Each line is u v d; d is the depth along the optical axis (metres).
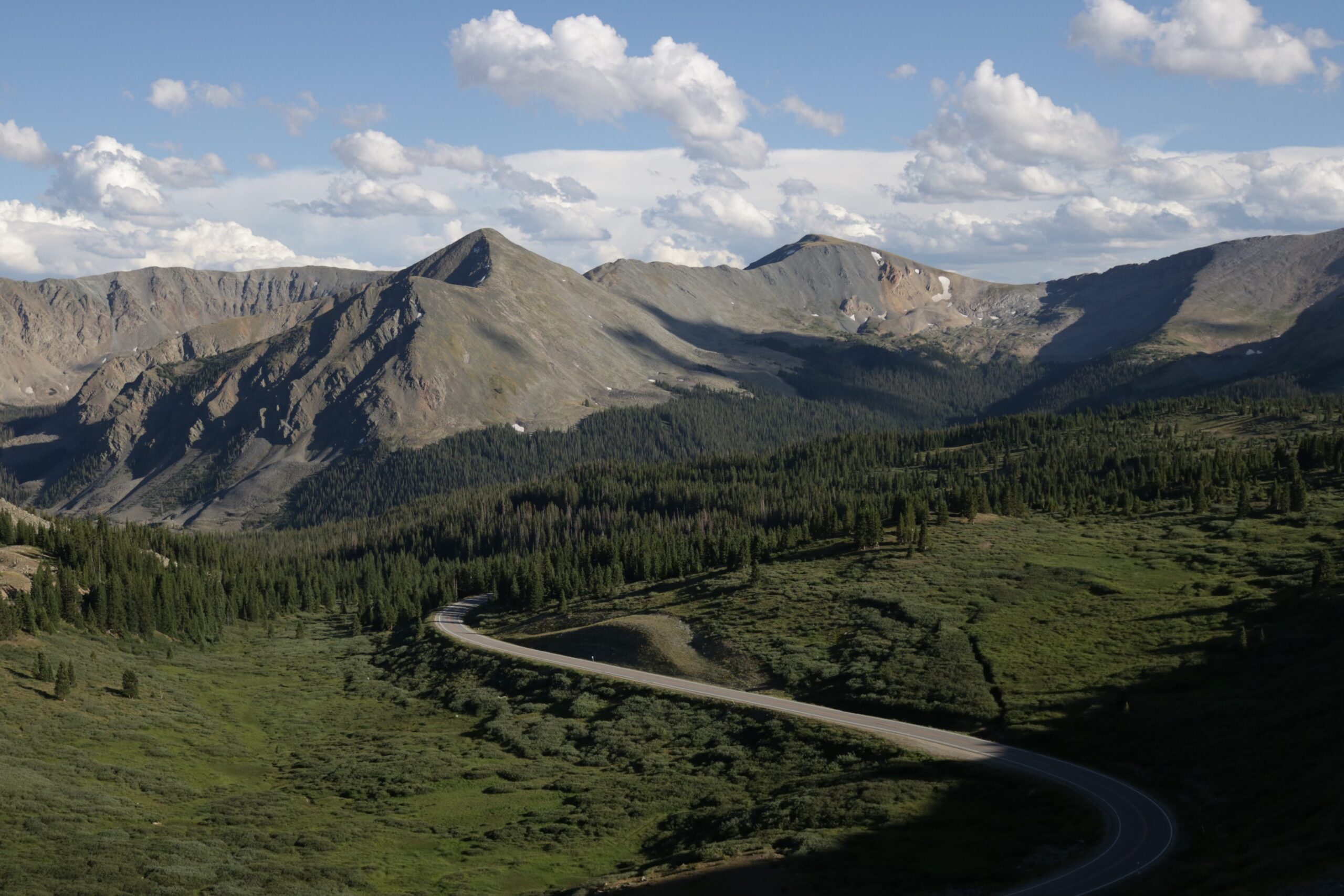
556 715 137.00
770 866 72.00
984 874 66.25
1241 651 108.94
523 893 76.44
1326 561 128.62
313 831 92.69
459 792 107.31
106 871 73.56
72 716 119.94
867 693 120.69
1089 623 132.50
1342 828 56.09
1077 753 93.19
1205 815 72.25
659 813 96.12
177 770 111.50
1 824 82.56
